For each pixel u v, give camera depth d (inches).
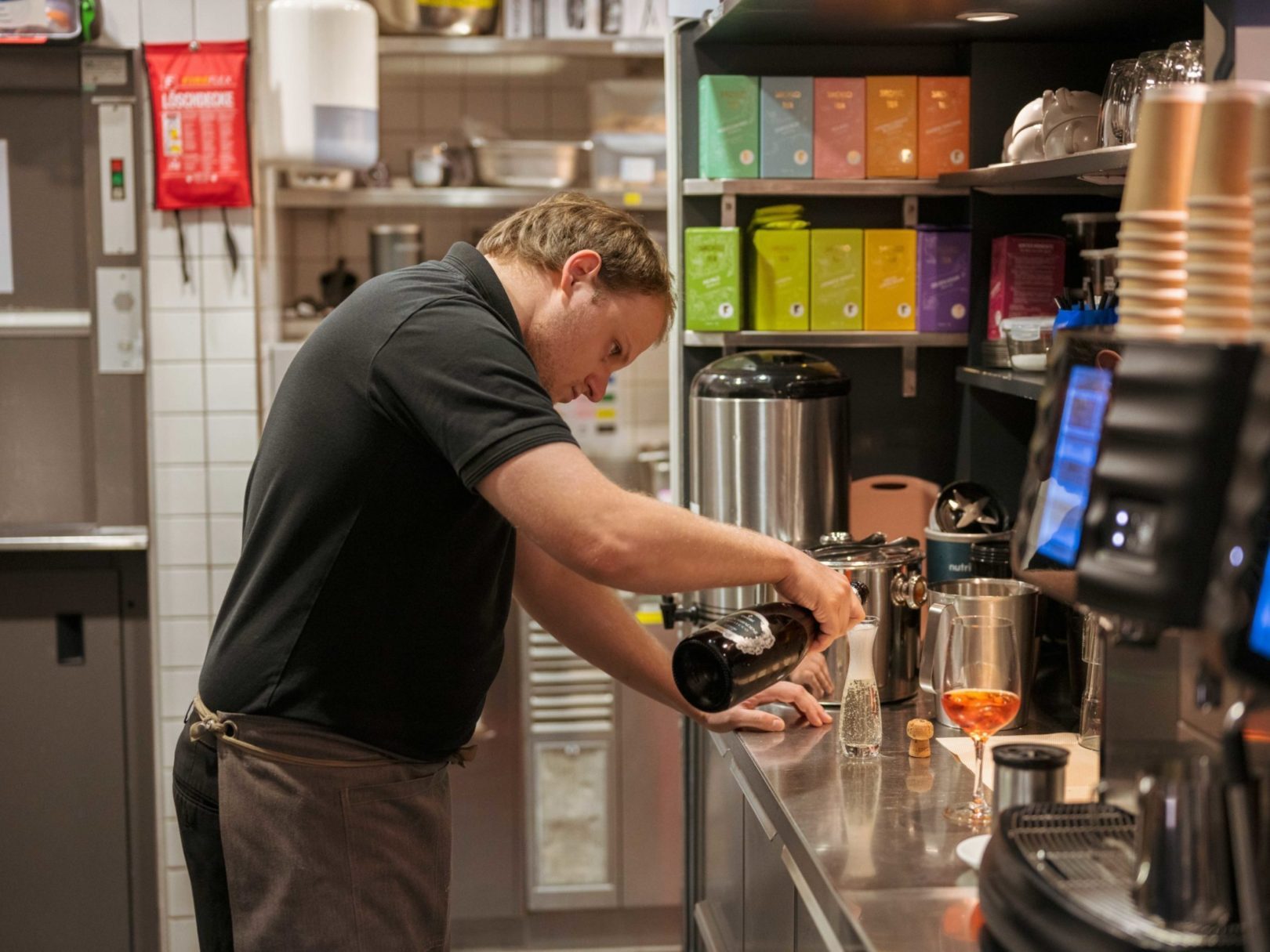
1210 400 39.9
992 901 46.3
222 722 69.0
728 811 89.3
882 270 103.9
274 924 68.6
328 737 68.5
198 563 133.6
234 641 69.6
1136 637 48.8
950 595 79.4
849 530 98.0
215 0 128.0
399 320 63.6
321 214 162.6
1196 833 40.3
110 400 131.6
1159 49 97.8
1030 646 78.4
